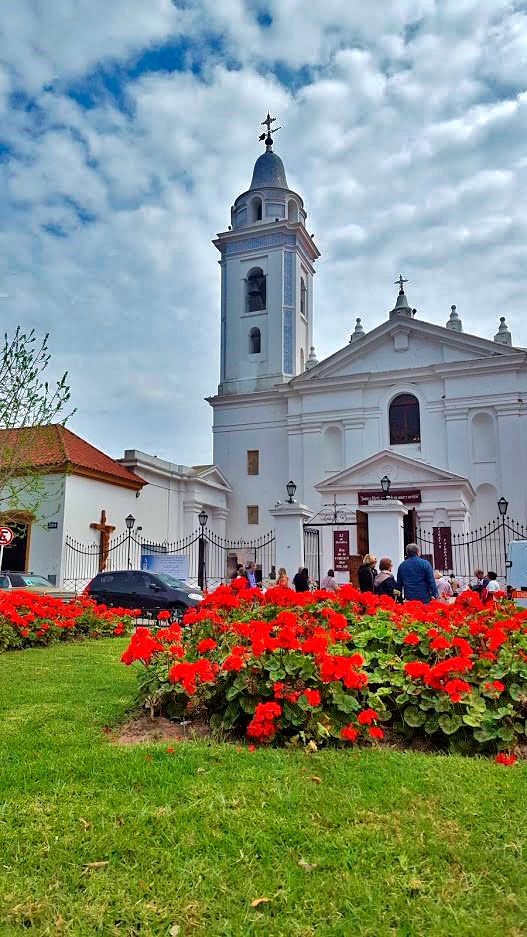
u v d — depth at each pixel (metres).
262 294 36.75
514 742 5.12
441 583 16.72
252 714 5.27
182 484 30.89
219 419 36.06
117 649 10.98
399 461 26.39
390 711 5.54
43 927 2.83
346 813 3.83
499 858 3.35
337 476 27.22
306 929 2.82
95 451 26.86
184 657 6.32
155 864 3.31
